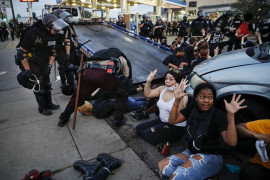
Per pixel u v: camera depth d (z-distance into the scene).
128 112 3.49
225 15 7.20
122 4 18.91
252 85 2.05
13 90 4.95
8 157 2.39
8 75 6.43
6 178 2.07
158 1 30.52
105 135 2.80
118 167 2.14
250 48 2.67
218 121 1.62
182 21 9.63
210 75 2.40
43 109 3.52
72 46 4.53
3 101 4.23
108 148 2.51
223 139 1.57
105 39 7.71
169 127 2.32
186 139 1.79
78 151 2.47
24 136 2.83
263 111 2.04
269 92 1.98
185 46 5.09
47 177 1.85
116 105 2.86
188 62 4.40
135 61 5.63
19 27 20.84
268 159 1.40
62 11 4.14
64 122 3.05
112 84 2.67
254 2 19.78
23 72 3.15
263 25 5.36
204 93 1.59
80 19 11.73
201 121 1.67
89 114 3.45
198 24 7.42
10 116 3.48
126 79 2.73
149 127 2.60
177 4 40.69
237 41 7.36
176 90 1.86
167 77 2.31
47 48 3.18
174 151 2.42
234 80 2.16
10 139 2.76
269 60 2.13
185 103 2.35
